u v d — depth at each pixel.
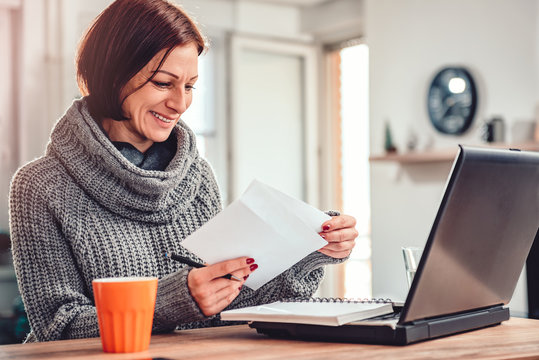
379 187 4.30
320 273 1.38
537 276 1.37
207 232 0.98
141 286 0.89
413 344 0.93
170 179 1.33
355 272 5.34
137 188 1.29
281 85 5.20
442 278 0.94
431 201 3.95
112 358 0.85
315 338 0.98
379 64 4.36
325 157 5.34
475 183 0.91
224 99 4.94
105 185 1.29
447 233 0.90
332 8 5.04
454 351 0.88
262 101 5.10
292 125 5.26
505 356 0.84
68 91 4.30
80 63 1.29
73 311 1.14
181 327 1.32
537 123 3.41
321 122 5.36
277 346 0.93
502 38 3.61
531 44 3.47
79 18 4.35
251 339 1.00
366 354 0.85
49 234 1.25
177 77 1.23
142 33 1.21
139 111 1.26
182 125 1.48
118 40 1.22
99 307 0.89
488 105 3.69
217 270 1.02
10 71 4.26
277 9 5.23
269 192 0.96
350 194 5.36
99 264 1.27
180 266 1.36
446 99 3.88
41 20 4.26
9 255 3.91
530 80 3.47
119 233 1.31
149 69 1.22
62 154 1.30
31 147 4.24
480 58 3.73
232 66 4.90
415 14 4.11
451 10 3.89
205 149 4.88
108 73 1.24
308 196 5.28
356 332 0.94
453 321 1.00
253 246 1.01
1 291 3.85
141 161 1.38
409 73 4.15
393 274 4.20
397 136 4.22
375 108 4.38
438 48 3.97
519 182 1.01
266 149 5.10
